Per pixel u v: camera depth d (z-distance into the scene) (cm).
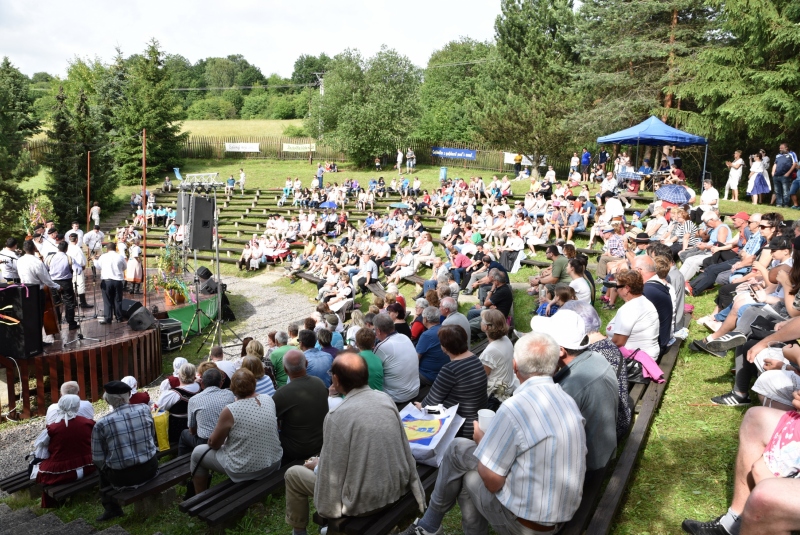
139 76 3934
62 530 543
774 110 1880
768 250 773
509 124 3325
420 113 4141
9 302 998
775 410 370
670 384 638
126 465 544
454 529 423
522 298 1267
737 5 1856
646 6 2428
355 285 1794
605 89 2775
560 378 401
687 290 1023
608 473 462
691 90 2105
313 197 2956
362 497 374
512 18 3559
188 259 2491
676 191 1494
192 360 1376
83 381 1088
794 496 271
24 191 2555
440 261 1673
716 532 375
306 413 525
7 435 986
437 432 458
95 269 1830
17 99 3625
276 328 1622
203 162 4447
